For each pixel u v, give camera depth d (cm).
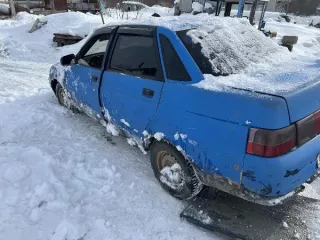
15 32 1404
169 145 299
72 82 452
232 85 260
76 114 517
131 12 2138
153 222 291
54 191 314
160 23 333
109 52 375
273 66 316
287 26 1967
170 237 275
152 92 310
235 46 322
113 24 388
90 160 383
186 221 293
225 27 337
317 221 288
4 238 262
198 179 288
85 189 329
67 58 475
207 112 260
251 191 247
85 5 2478
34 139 431
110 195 323
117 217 295
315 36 1739
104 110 390
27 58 1073
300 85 253
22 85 680
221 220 286
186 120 276
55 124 474
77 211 295
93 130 466
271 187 235
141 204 312
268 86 253
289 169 234
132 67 341
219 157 255
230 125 245
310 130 249
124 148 416
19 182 329
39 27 1417
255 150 233
